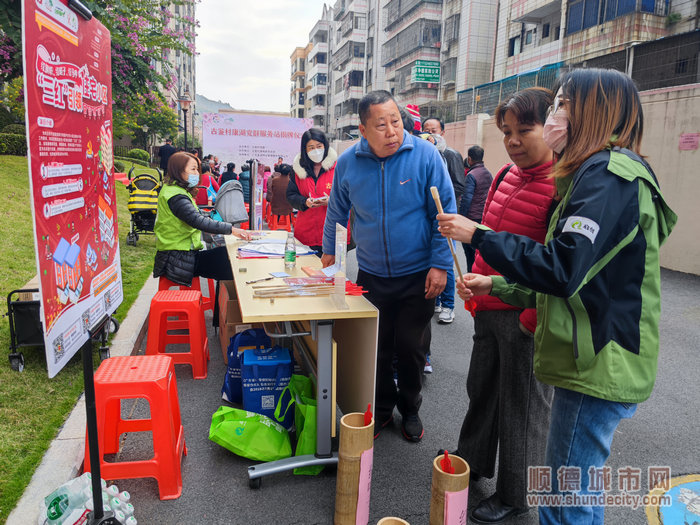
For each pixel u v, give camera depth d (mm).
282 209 8930
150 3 10992
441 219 1655
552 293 1429
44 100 1419
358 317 2395
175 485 2400
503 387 2182
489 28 26891
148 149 36969
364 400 2525
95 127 1886
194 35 11766
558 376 1549
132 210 8539
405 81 34625
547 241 1638
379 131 2559
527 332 2020
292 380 2936
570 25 18672
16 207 7648
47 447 2547
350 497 2145
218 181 13266
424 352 2904
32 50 1345
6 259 5457
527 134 1968
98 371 2412
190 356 3848
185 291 3998
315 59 62344
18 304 3342
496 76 23891
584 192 1409
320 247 4473
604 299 1454
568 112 1509
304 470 2605
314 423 2609
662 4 16359
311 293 2656
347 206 3053
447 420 3234
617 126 1491
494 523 2250
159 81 11039
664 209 1492
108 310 2004
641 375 1484
